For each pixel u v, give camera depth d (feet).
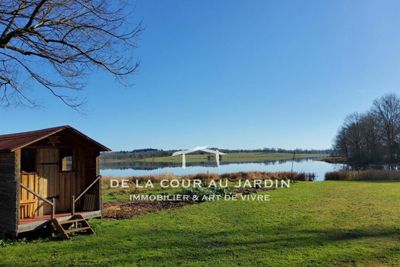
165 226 40.63
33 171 39.93
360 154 239.71
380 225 39.01
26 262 27.84
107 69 29.37
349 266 25.53
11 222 34.81
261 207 53.47
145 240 34.12
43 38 26.76
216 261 27.07
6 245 32.99
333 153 273.54
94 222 43.39
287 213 47.57
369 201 58.08
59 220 37.60
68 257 28.99
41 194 40.24
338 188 81.00
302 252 29.01
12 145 35.99
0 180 36.35
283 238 33.78
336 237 33.91
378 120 237.25
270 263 26.35
